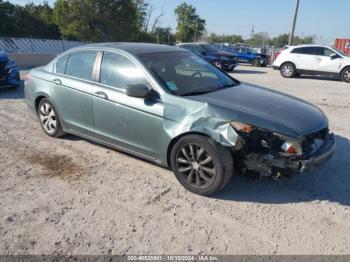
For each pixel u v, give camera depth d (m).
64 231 3.31
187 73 4.66
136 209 3.71
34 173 4.52
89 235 3.26
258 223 3.50
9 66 9.45
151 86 4.26
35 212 3.62
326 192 4.15
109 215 3.59
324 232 3.37
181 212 3.67
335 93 11.48
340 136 6.24
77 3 39.66
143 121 4.26
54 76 5.42
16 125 6.50
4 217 3.52
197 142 3.84
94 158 5.00
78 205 3.77
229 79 5.09
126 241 3.19
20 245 3.10
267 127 3.65
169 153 4.18
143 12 54.31
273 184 4.30
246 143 3.71
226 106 3.87
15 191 4.04
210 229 3.39
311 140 3.83
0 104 8.18
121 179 4.38
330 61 15.75
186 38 75.12
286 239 3.26
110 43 5.16
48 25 48.56
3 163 4.80
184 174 4.09
